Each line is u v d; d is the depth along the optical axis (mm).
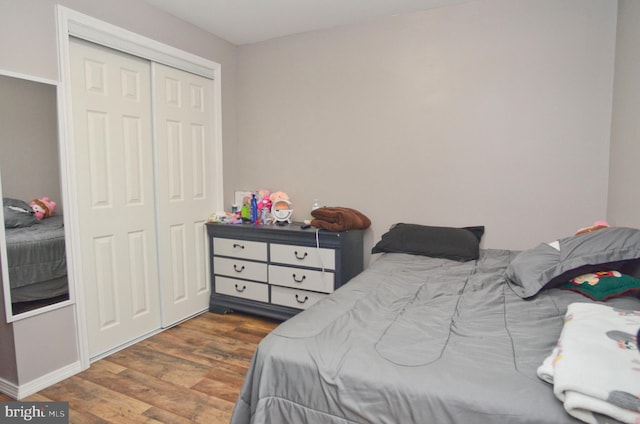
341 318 1405
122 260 2459
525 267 1731
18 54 1827
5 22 1774
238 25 2908
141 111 2543
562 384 850
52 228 2008
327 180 3100
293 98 3170
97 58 2248
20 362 1894
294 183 3238
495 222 2568
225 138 3275
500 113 2494
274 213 3082
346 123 2982
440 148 2688
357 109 2932
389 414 983
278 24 2898
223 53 3213
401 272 2055
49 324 2012
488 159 2553
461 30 2555
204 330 2754
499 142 2512
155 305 2707
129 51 2398
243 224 3033
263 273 2889
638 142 1831
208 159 3133
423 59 2682
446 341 1208
